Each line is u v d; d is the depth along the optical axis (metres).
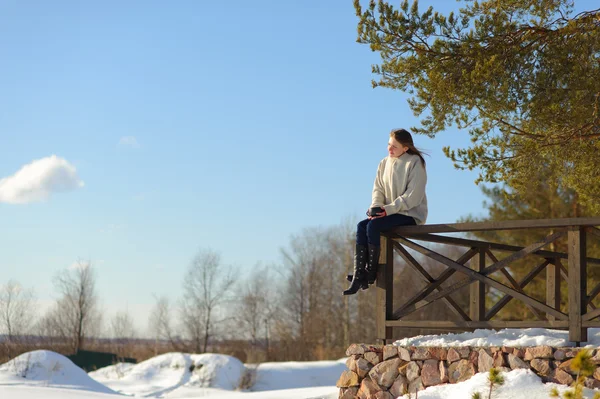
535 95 9.42
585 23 9.54
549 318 8.85
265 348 50.25
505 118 10.38
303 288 52.34
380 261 7.34
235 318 49.78
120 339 48.03
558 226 6.34
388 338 7.28
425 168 7.23
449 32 9.70
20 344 37.59
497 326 6.74
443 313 41.00
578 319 6.16
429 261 44.47
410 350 6.94
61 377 20.03
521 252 6.62
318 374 29.84
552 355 6.11
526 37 9.72
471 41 9.55
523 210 23.41
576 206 22.55
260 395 13.27
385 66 10.06
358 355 7.31
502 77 9.32
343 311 50.62
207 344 48.59
